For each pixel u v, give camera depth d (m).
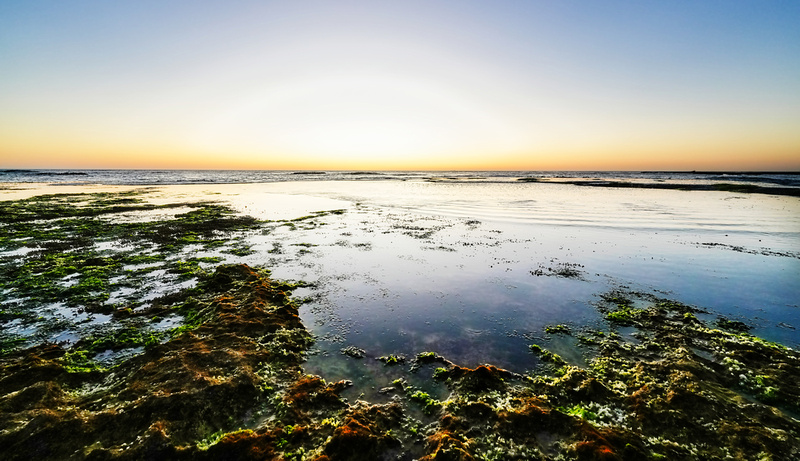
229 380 8.61
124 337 11.33
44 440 6.50
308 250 23.09
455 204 47.81
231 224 31.73
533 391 8.95
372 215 38.38
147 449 6.44
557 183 96.50
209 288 15.59
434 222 33.88
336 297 15.36
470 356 10.75
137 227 29.39
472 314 13.76
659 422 7.59
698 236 26.73
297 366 10.05
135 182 98.19
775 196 54.91
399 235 27.86
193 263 19.59
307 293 15.77
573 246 24.12
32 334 11.60
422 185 91.44
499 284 17.00
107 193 60.53
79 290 15.29
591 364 10.23
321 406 8.30
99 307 13.73
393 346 11.35
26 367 8.82
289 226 31.39
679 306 14.30
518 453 6.89
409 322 13.07
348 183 100.94
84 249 22.23
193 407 7.60
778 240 25.23
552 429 7.42
